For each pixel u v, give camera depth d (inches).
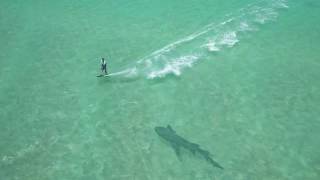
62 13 1633.9
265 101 1098.7
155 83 1159.0
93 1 1787.6
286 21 1611.7
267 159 901.2
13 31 1439.5
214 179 840.9
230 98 1107.9
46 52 1310.3
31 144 912.3
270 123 1014.4
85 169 852.6
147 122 1003.3
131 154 898.7
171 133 962.1
